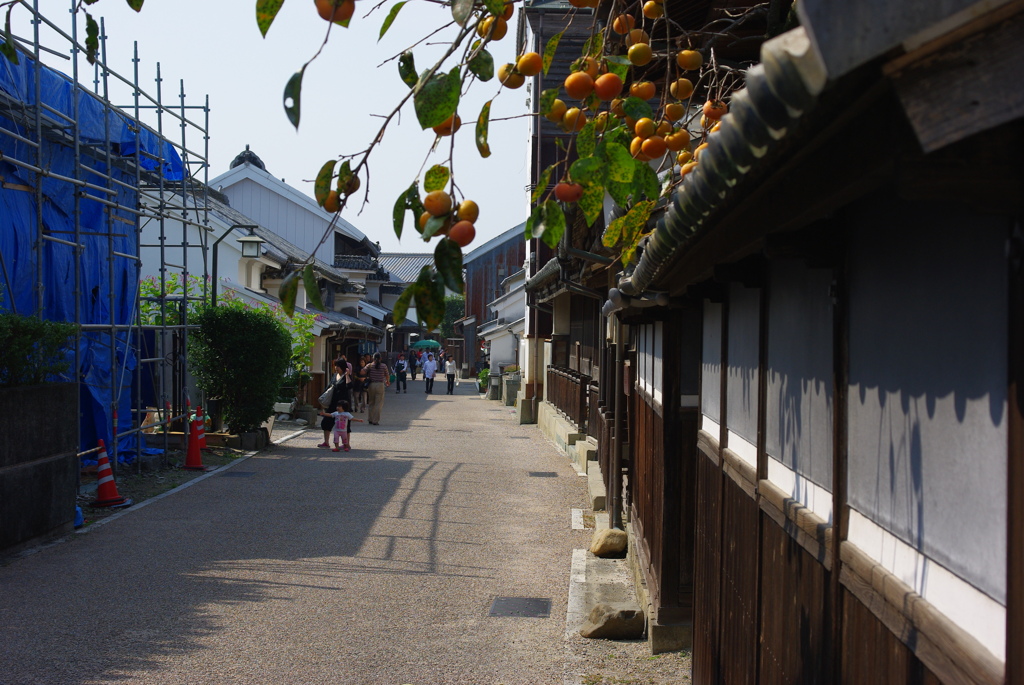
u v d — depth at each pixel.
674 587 5.91
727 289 4.26
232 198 37.62
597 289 12.29
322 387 27.75
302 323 22.89
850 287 2.37
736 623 3.86
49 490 8.83
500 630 6.38
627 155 1.99
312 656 5.75
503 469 14.85
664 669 5.51
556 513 10.96
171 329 15.52
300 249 35.94
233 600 6.96
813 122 1.39
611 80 2.12
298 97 1.55
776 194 2.10
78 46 10.71
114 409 12.07
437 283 1.67
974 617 1.63
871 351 2.21
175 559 8.20
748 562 3.63
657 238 3.01
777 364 3.23
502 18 2.24
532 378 25.22
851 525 2.37
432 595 7.26
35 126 10.29
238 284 23.06
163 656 5.66
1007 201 1.32
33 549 8.43
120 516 10.14
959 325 1.71
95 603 6.77
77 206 10.74
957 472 1.71
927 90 1.05
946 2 0.97
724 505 4.21
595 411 14.63
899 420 2.02
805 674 2.74
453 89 1.81
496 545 9.15
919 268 1.90
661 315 5.93
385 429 22.23
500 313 40.09
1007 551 1.46
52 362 9.34
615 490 9.39
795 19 3.56
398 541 9.22
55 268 11.43
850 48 0.98
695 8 5.61
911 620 1.88
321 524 9.98
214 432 16.94
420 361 65.19
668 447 5.92
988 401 1.58
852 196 1.62
